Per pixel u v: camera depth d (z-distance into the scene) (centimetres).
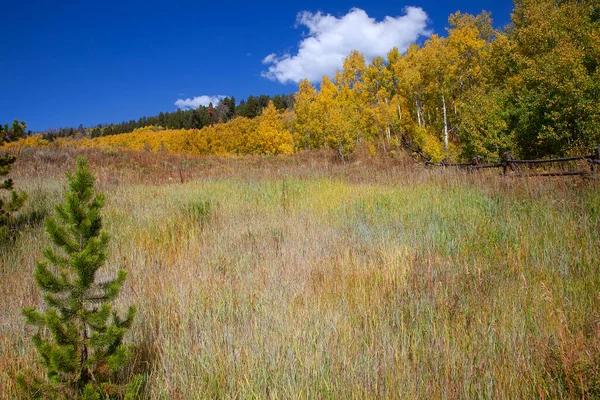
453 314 290
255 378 228
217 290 354
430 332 266
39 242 508
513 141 1285
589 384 199
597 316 248
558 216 491
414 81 2766
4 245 490
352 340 264
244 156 2758
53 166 1397
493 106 1353
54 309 193
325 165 1590
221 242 516
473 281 344
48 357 188
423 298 318
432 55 2606
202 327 291
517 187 664
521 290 315
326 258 439
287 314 303
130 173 1426
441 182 848
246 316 307
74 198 212
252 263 437
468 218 552
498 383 209
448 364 225
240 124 3794
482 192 684
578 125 1070
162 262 448
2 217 540
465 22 2872
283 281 369
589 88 1070
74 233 213
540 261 378
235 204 774
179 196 856
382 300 327
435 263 400
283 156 2622
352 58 3753
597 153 600
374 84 3294
